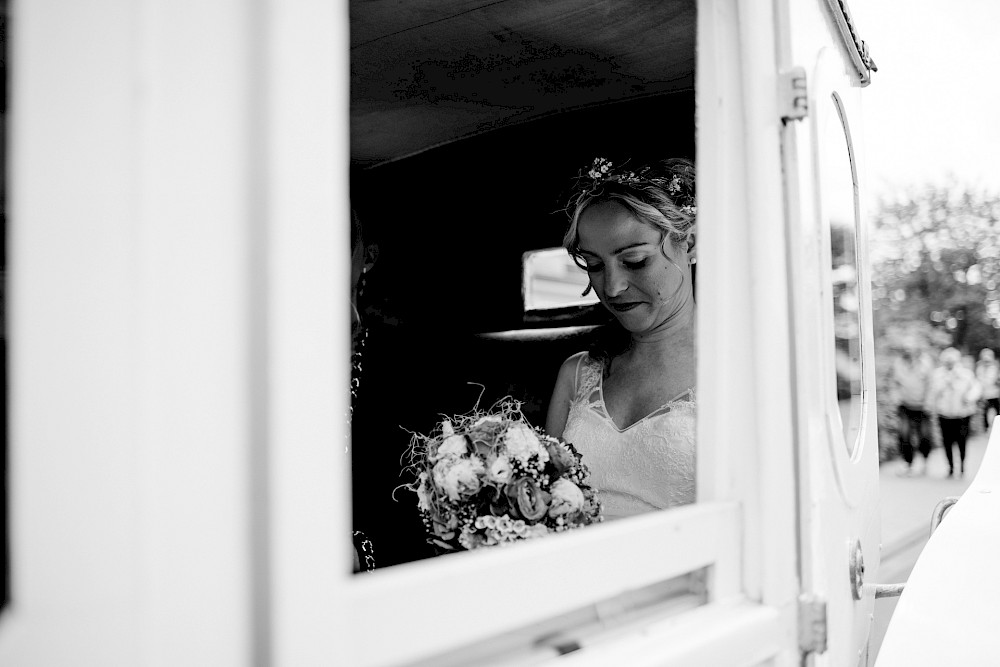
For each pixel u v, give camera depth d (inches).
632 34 88.4
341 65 25.0
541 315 115.2
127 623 20.6
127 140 21.0
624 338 104.0
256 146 23.3
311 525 23.6
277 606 22.7
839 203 66.2
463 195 124.9
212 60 22.6
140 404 20.9
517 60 96.9
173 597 21.4
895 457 393.4
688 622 39.4
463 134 124.0
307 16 24.0
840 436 55.8
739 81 46.4
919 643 50.8
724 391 45.9
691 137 100.1
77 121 20.3
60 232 20.0
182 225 21.9
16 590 19.3
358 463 129.8
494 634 30.7
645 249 99.5
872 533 78.1
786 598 44.3
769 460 44.2
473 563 30.1
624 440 96.5
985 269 534.0
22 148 19.6
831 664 48.3
